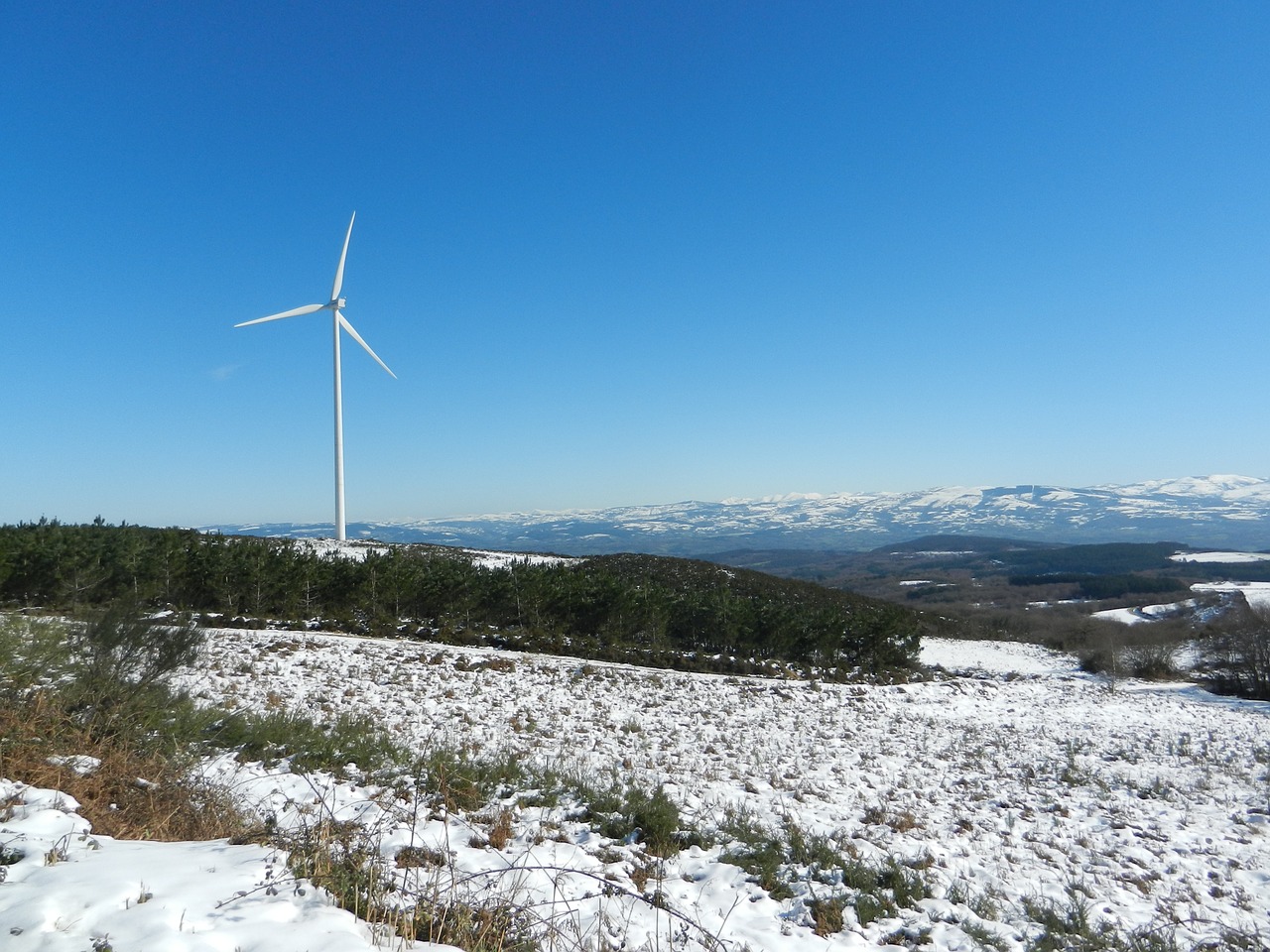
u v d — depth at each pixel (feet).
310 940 14.23
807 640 105.60
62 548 74.64
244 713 37.78
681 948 18.93
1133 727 84.28
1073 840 36.47
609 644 95.20
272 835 21.11
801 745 55.88
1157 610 219.00
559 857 24.63
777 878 25.81
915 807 39.73
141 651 34.14
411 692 56.44
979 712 87.92
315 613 85.81
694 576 156.97
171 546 82.28
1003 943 22.59
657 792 32.09
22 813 20.12
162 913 14.73
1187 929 26.11
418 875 20.27
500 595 96.94
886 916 23.91
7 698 29.37
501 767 34.55
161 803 23.47
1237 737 80.07
